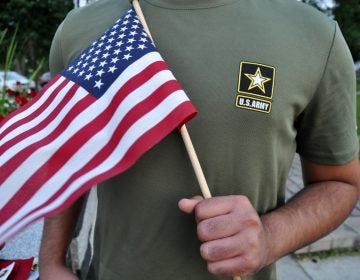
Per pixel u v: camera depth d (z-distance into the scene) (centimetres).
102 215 116
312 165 117
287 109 99
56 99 114
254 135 99
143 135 94
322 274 301
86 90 108
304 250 325
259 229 86
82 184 93
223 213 87
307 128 109
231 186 102
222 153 99
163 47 105
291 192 439
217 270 85
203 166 100
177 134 102
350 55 106
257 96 97
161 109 95
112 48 108
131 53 104
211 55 100
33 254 250
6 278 192
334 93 103
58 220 124
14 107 407
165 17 107
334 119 105
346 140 107
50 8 1722
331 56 101
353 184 116
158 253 106
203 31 102
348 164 111
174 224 104
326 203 109
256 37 100
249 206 88
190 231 104
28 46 1797
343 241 330
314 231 104
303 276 299
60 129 107
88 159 100
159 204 104
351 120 107
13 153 107
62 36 125
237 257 85
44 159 103
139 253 107
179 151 102
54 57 129
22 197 100
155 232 105
